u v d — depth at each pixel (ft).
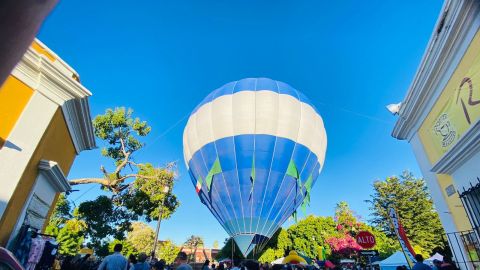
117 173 51.24
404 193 101.19
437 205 23.50
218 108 54.85
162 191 54.65
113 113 56.24
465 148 17.87
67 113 26.78
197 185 54.19
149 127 58.23
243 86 57.62
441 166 21.34
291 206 50.98
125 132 56.85
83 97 26.25
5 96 21.53
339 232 102.78
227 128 52.16
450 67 19.80
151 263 41.39
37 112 22.68
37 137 22.12
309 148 53.42
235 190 48.78
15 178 20.24
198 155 54.44
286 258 49.55
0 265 8.81
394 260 53.16
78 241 88.74
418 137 25.81
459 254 20.89
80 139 32.81
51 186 27.81
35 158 22.38
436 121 22.20
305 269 47.24
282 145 50.83
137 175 52.13
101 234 56.85
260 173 48.91
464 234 20.18
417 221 95.66
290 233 104.78
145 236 135.85
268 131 51.16
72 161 33.06
